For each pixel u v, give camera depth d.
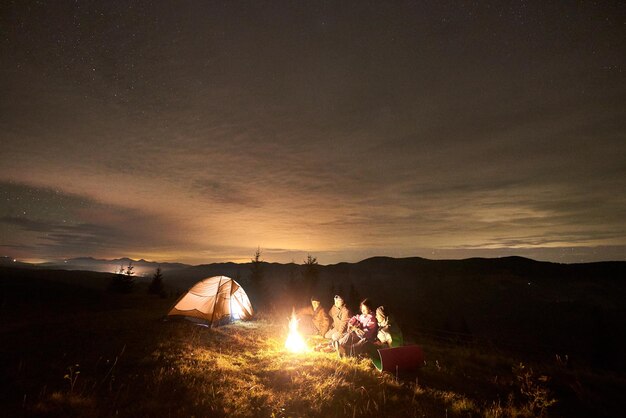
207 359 7.53
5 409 4.62
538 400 5.90
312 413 5.02
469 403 5.64
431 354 9.45
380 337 7.88
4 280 28.95
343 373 6.73
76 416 4.55
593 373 7.91
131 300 25.58
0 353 7.38
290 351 8.58
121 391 5.49
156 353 7.70
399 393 5.96
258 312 15.66
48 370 6.33
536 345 10.09
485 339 11.21
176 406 5.01
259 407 5.15
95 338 9.16
